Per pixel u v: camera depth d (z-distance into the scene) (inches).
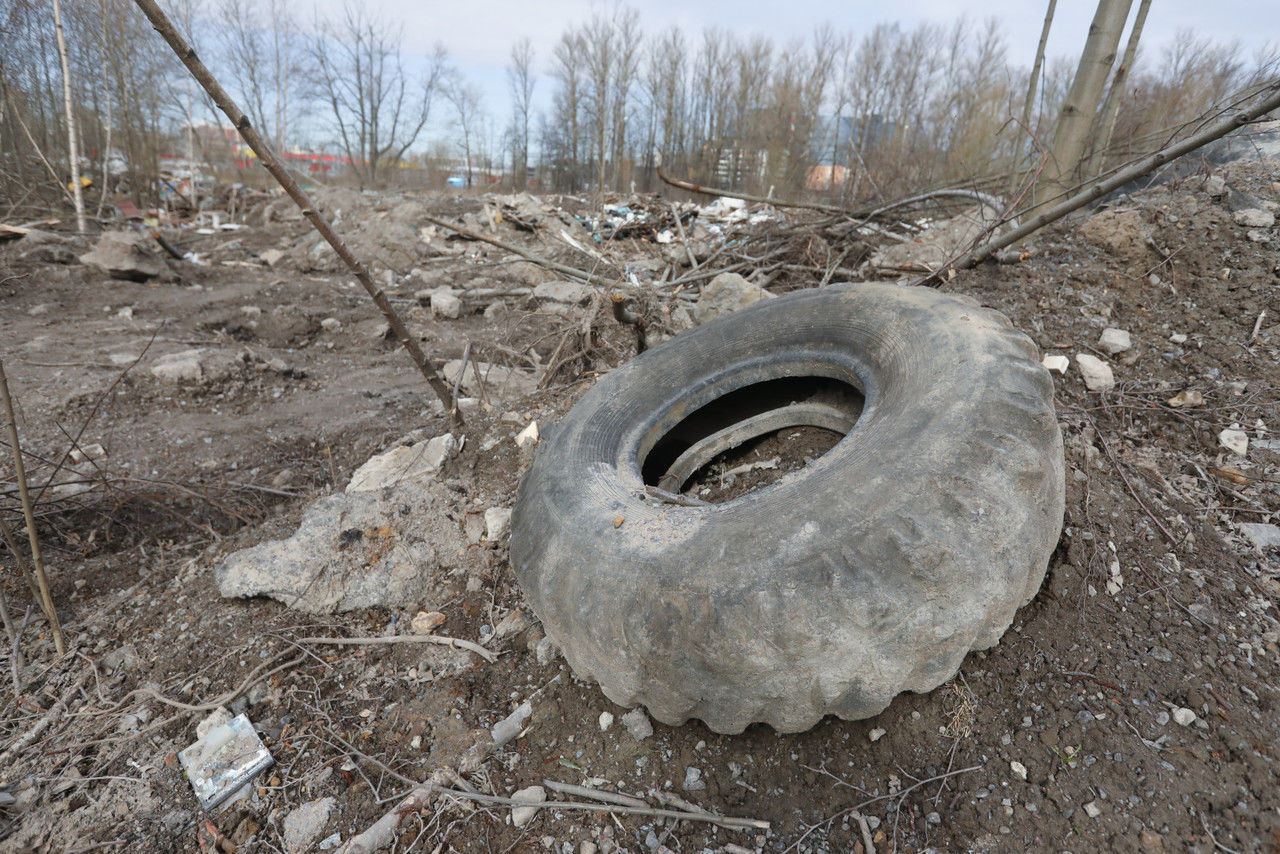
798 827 78.2
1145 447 124.8
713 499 128.1
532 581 93.5
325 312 350.9
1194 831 69.6
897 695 82.7
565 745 91.3
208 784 89.5
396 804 85.6
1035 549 76.8
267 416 225.9
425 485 138.9
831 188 501.0
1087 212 220.5
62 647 116.0
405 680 104.6
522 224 481.7
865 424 97.3
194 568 136.5
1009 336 96.3
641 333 216.5
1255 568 97.7
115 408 220.8
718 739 86.1
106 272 378.6
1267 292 151.2
